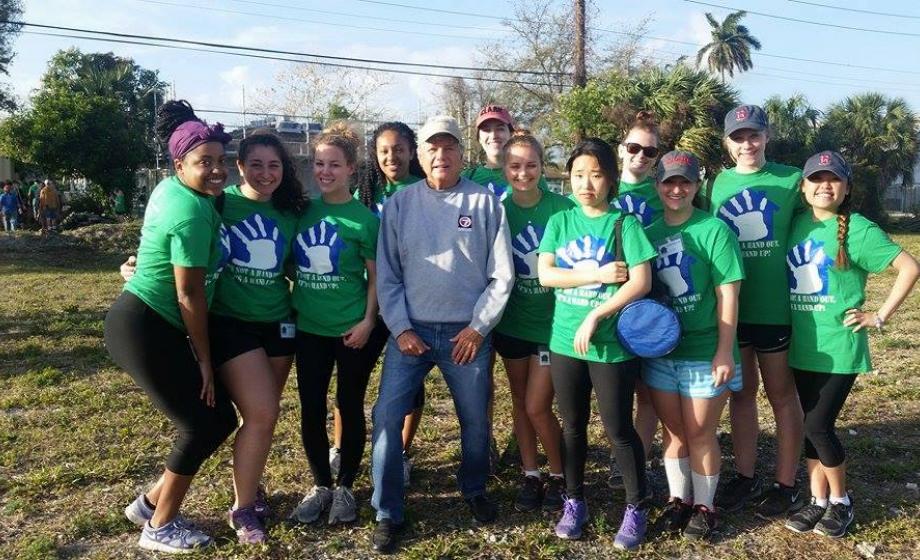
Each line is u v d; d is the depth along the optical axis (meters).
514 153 3.80
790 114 29.94
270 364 3.73
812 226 3.70
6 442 5.08
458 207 3.72
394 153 4.27
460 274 3.70
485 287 3.76
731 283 3.54
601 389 3.53
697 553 3.58
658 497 4.21
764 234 3.86
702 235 3.59
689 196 3.61
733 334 3.55
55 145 26.11
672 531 3.74
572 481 3.72
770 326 3.89
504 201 4.05
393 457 3.63
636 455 3.60
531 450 4.11
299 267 3.84
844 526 3.71
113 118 27.12
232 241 3.72
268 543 3.64
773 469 4.61
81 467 4.61
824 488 3.82
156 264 3.30
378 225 3.92
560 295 3.64
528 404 3.92
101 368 7.16
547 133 33.62
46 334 8.83
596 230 3.56
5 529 3.85
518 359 4.00
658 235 3.72
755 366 4.06
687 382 3.63
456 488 4.36
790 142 29.47
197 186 3.37
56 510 4.06
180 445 3.46
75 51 39.28
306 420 3.90
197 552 3.57
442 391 6.36
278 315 3.85
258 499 3.97
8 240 20.28
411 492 4.31
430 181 3.81
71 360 7.51
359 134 4.52
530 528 3.83
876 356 7.47
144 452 4.89
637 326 3.39
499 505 4.13
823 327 3.62
